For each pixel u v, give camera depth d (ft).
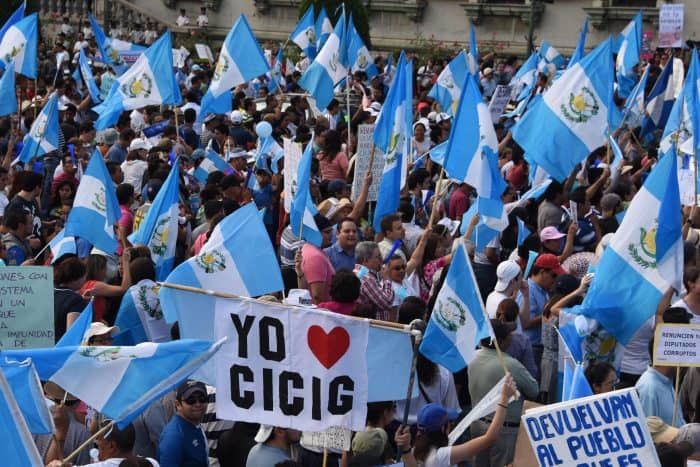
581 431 21.43
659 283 30.12
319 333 22.80
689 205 43.80
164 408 26.50
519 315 32.89
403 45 129.90
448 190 48.11
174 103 54.65
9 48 58.90
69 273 31.32
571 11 122.93
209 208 41.22
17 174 41.93
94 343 25.71
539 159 43.24
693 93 45.39
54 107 49.49
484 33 127.54
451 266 25.29
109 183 36.83
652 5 119.24
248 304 23.03
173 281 28.30
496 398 23.93
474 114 37.40
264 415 23.04
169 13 139.44
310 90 59.62
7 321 25.89
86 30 126.41
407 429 23.53
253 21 137.49
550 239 37.91
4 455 17.69
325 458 23.75
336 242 36.60
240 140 59.00
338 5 105.70
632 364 32.24
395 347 23.90
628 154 57.77
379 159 44.11
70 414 24.70
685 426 25.07
